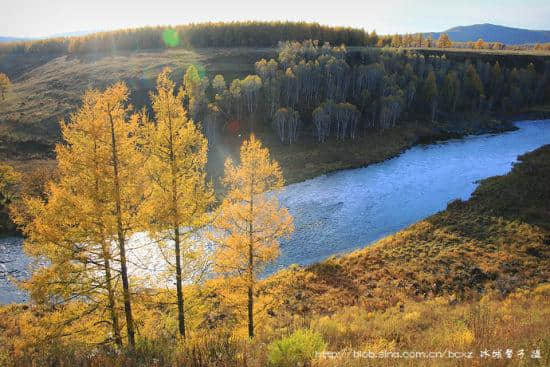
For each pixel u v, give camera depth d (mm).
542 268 23969
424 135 75875
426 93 87062
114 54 131500
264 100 79062
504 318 12570
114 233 10961
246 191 15047
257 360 7805
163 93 12250
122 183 11164
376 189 47844
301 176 54188
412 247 29219
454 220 33219
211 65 104500
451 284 23297
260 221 15281
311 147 65562
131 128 11422
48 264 32312
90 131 10547
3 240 37938
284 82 79188
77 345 9938
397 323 14227
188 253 13328
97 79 99125
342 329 13117
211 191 13258
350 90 91938
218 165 58688
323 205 43188
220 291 15102
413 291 22703
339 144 66938
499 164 54719
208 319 19484
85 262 11109
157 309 15367
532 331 8797
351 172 55625
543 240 27422
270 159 60469
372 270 26406
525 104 101250
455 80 91562
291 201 44812
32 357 8359
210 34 138750
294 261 30953
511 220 31188
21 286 10773
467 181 48219
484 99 94188
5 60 147125
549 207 32781
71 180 10820
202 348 8438
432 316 15453
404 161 59875
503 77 102875
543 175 40344
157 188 11953
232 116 74562
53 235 10508
